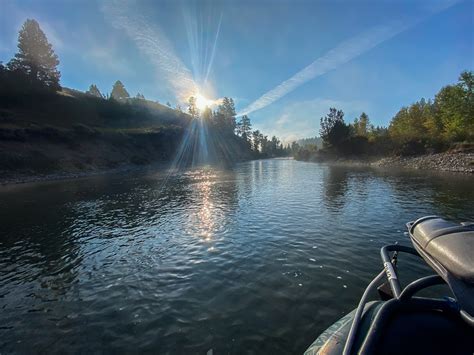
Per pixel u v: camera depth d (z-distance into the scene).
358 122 94.75
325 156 80.12
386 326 2.74
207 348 5.38
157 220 16.62
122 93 158.62
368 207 16.75
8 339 6.03
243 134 179.50
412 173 34.78
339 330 3.85
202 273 8.88
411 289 2.92
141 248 11.68
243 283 8.02
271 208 18.12
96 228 15.29
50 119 76.44
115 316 6.70
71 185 37.78
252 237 12.24
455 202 16.67
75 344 5.75
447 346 2.59
